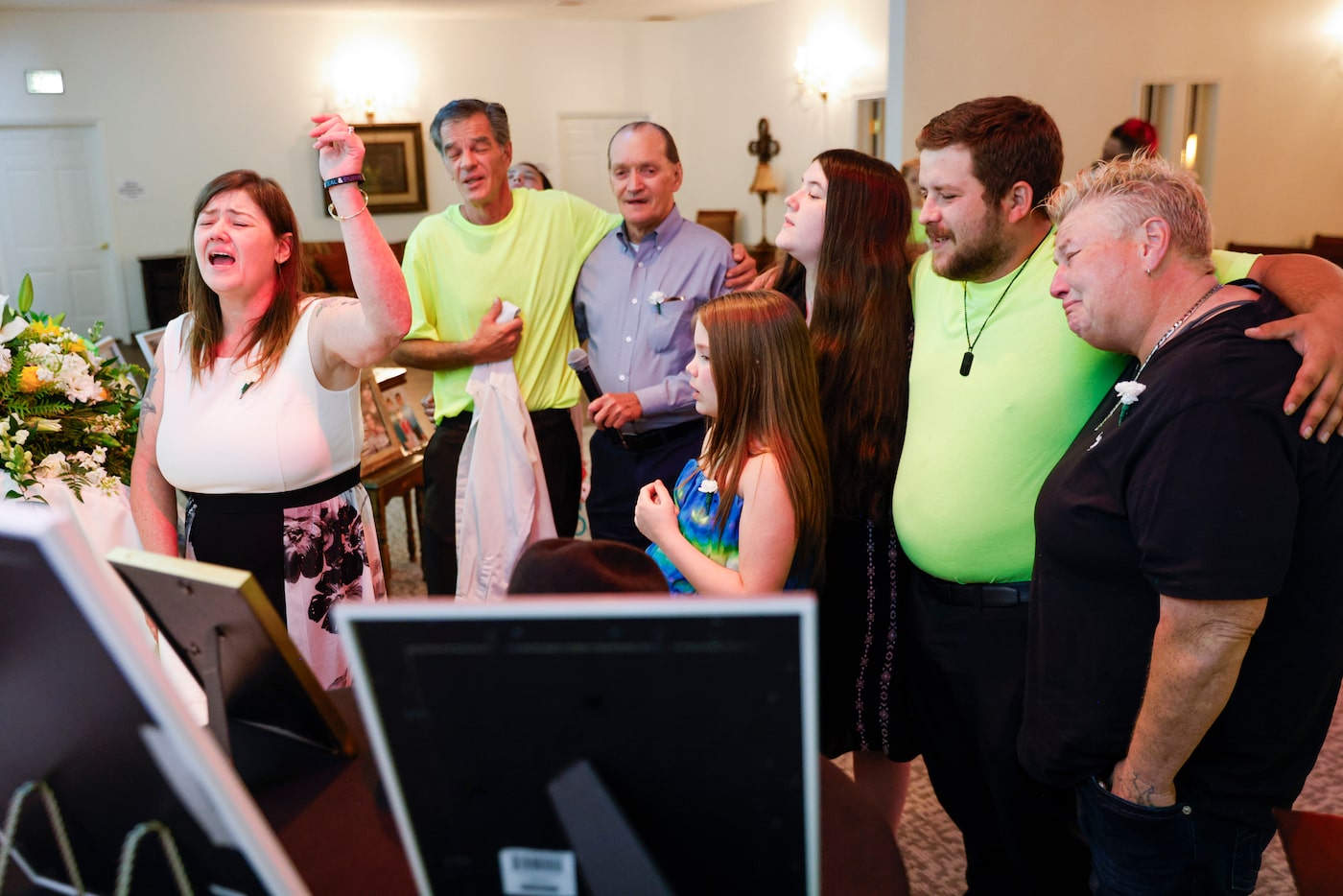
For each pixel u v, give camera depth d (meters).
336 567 2.14
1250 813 1.40
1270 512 1.25
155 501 2.15
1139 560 1.39
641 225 2.72
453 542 2.92
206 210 1.98
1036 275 1.70
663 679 0.73
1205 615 1.27
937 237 1.74
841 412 2.03
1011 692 1.79
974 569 1.78
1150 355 1.40
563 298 2.88
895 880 1.17
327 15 10.92
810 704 0.72
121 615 0.73
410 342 2.78
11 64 10.05
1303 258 1.45
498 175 2.73
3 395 2.06
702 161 12.02
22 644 0.78
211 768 0.75
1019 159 1.64
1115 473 1.39
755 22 10.73
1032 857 1.83
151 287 10.66
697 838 0.79
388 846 1.22
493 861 0.82
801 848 0.78
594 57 12.09
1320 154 7.89
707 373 1.83
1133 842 1.44
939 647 1.87
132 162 10.62
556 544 1.24
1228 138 7.39
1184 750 1.34
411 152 11.48
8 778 0.89
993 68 6.13
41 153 10.41
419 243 2.80
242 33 10.70
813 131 10.12
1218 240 7.61
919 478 1.84
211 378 2.07
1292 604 1.34
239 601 1.13
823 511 1.84
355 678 0.75
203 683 1.25
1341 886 1.20
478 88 11.70
